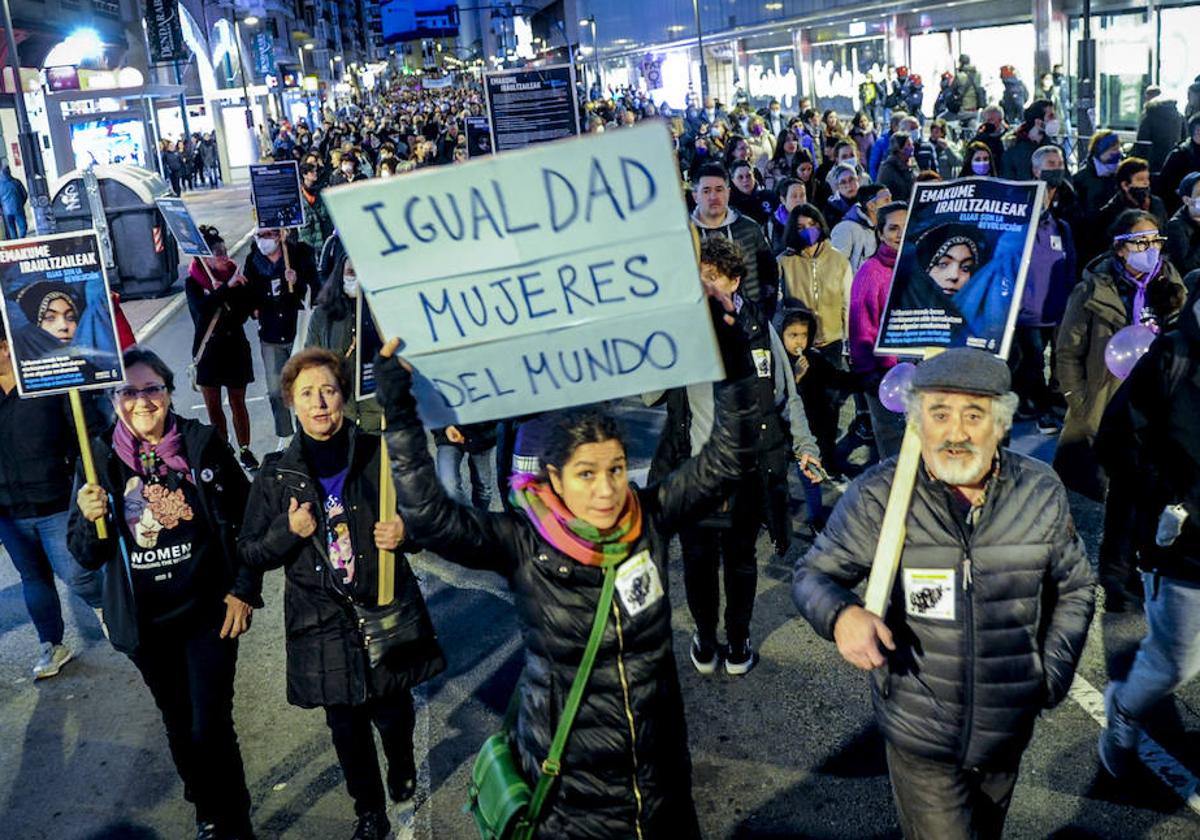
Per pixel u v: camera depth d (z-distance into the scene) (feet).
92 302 14.26
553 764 9.71
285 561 13.30
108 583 13.67
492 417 9.49
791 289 24.54
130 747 17.38
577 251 8.74
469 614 20.72
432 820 14.80
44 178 68.03
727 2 151.12
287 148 129.18
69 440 18.81
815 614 10.13
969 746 10.13
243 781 14.29
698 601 17.28
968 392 9.59
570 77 33.99
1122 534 18.16
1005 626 9.96
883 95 100.17
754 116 69.46
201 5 167.63
